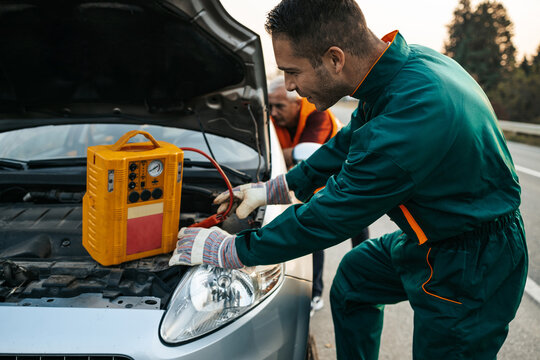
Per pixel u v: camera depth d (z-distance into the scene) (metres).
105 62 2.19
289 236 1.33
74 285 1.45
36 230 1.71
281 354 1.50
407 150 1.20
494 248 1.40
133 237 1.54
